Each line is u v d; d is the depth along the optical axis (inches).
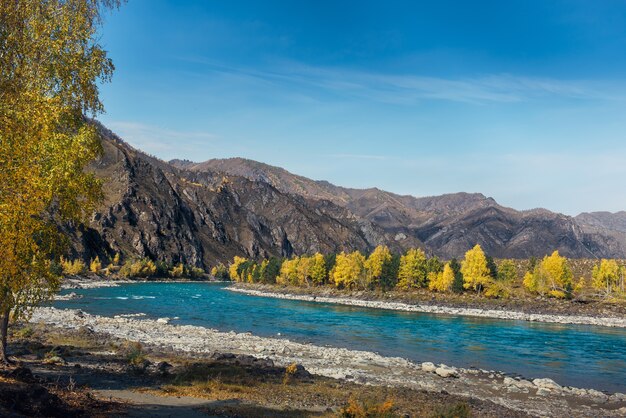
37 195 636.7
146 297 4985.2
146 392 887.1
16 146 622.8
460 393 1327.5
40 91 739.4
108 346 1568.7
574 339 2664.9
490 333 2827.3
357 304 4958.2
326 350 1969.7
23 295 803.4
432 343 2361.0
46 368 1036.5
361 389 1151.0
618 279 5472.4
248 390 1004.6
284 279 7313.0
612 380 1643.7
